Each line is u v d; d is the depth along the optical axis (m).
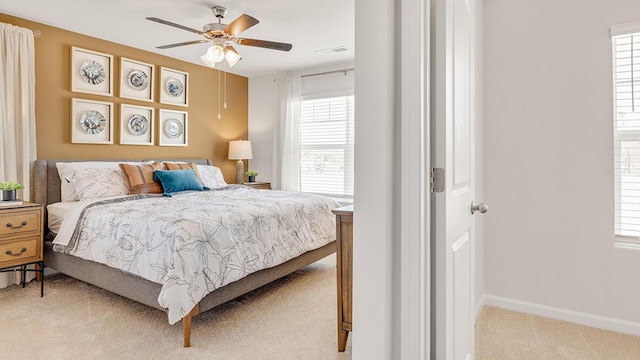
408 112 1.17
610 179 2.34
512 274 2.65
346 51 4.47
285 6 3.20
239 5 3.19
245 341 2.25
